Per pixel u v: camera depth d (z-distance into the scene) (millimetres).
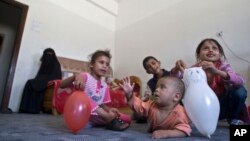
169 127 955
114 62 3486
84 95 933
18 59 2312
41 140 721
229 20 2170
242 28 2061
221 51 1486
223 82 1351
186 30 2562
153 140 804
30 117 1666
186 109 925
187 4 2605
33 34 2469
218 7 2285
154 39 2951
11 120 1367
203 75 953
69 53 2857
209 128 867
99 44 3322
